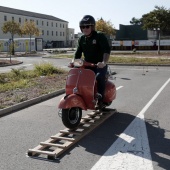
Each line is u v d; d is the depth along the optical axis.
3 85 11.55
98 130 5.93
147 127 6.12
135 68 20.56
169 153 4.68
